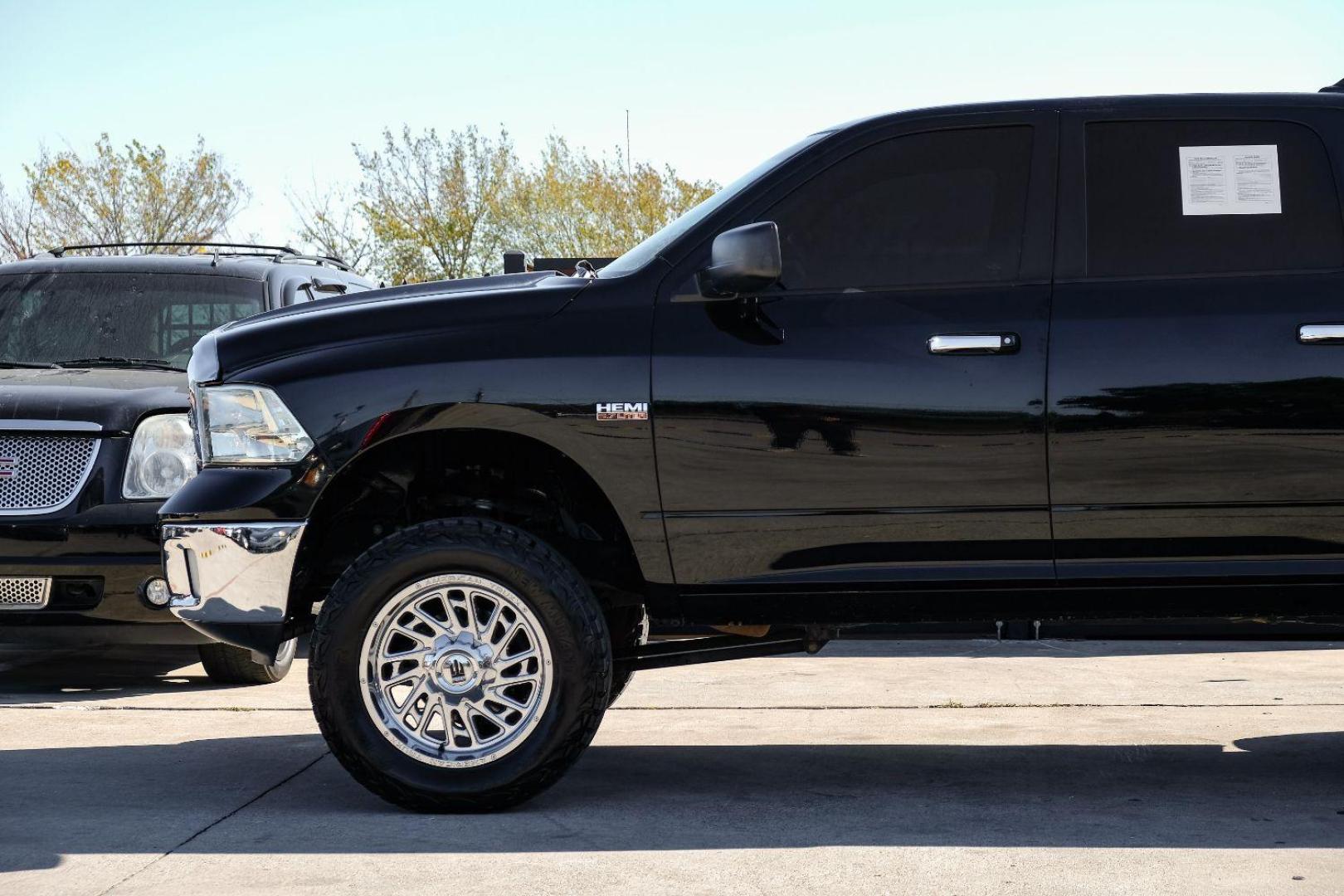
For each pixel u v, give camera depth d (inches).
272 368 172.4
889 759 204.4
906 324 167.3
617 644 200.1
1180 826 163.5
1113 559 165.9
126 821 169.2
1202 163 171.6
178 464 257.6
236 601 171.3
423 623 175.5
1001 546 166.2
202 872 147.3
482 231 1774.1
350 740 168.2
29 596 253.9
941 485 165.6
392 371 169.5
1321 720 233.5
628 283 172.2
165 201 1696.6
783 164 175.2
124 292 305.0
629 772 196.2
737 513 168.1
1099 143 172.9
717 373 167.5
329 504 177.9
